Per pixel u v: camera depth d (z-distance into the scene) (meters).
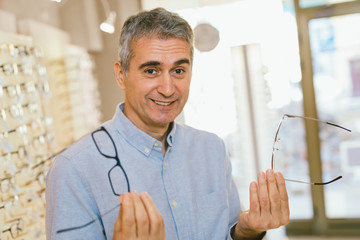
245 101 3.06
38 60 1.29
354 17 3.24
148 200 0.65
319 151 3.35
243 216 0.84
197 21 2.56
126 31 0.81
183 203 0.89
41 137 1.22
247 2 2.92
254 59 3.03
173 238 0.85
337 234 3.39
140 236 0.63
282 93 3.21
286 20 3.14
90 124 1.69
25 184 1.09
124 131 0.87
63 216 0.77
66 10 1.67
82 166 0.81
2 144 1.03
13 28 1.29
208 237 0.91
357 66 3.31
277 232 3.29
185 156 0.94
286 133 3.21
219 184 0.97
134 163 0.86
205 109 2.95
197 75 2.93
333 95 3.36
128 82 0.83
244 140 3.08
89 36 1.83
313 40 3.34
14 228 1.03
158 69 0.79
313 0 3.28
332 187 3.37
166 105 0.81
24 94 1.17
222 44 2.95
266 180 0.79
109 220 0.81
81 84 1.68
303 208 3.42
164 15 0.79
